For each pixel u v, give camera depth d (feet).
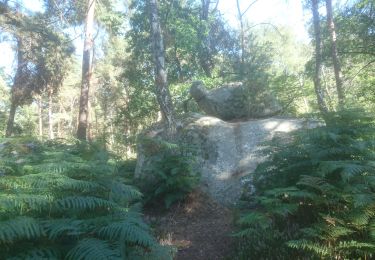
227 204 26.13
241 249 17.47
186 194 26.37
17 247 11.27
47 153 15.46
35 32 62.90
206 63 65.57
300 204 18.67
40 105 124.06
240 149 29.25
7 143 16.75
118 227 12.23
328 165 16.12
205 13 67.00
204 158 29.12
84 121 45.11
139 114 56.18
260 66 41.16
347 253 14.58
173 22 57.36
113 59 96.43
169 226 23.40
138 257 13.53
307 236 16.12
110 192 14.66
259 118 36.96
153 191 27.45
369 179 16.10
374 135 18.67
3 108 101.65
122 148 42.24
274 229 17.89
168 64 62.34
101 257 10.75
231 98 37.86
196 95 40.93
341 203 16.69
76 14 67.82
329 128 18.71
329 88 77.20
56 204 12.46
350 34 50.03
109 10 67.82
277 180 20.22
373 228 14.66
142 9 58.34
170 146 25.57
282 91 44.93
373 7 45.11
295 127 29.81
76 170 14.78
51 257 10.87
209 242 20.12
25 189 12.40
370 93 47.11
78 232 11.32
